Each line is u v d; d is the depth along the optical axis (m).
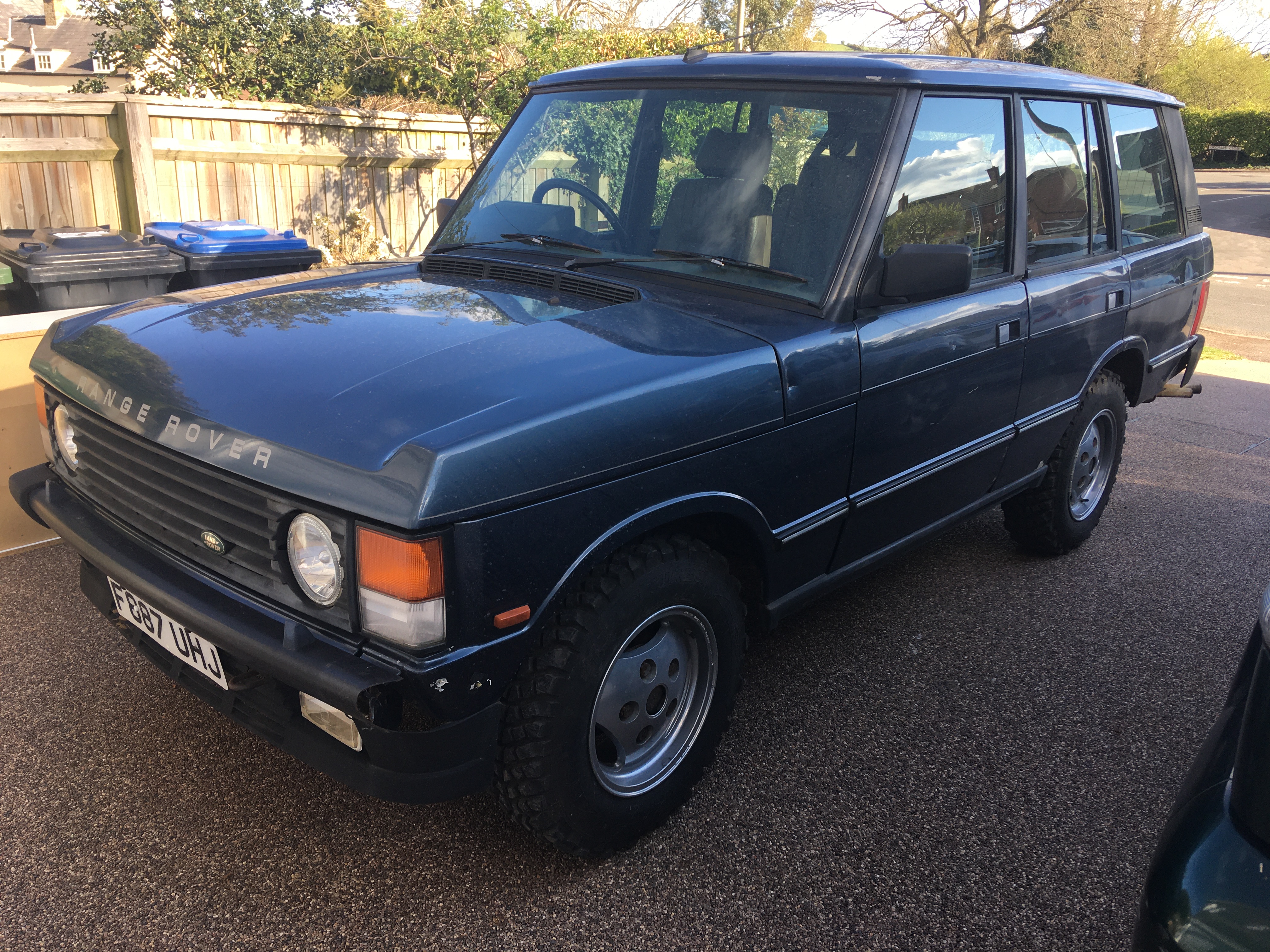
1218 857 1.42
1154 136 4.46
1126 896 2.40
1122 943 2.25
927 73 2.88
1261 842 1.40
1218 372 9.16
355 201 9.53
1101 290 3.87
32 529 4.02
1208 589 4.27
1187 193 4.86
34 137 7.09
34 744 2.78
